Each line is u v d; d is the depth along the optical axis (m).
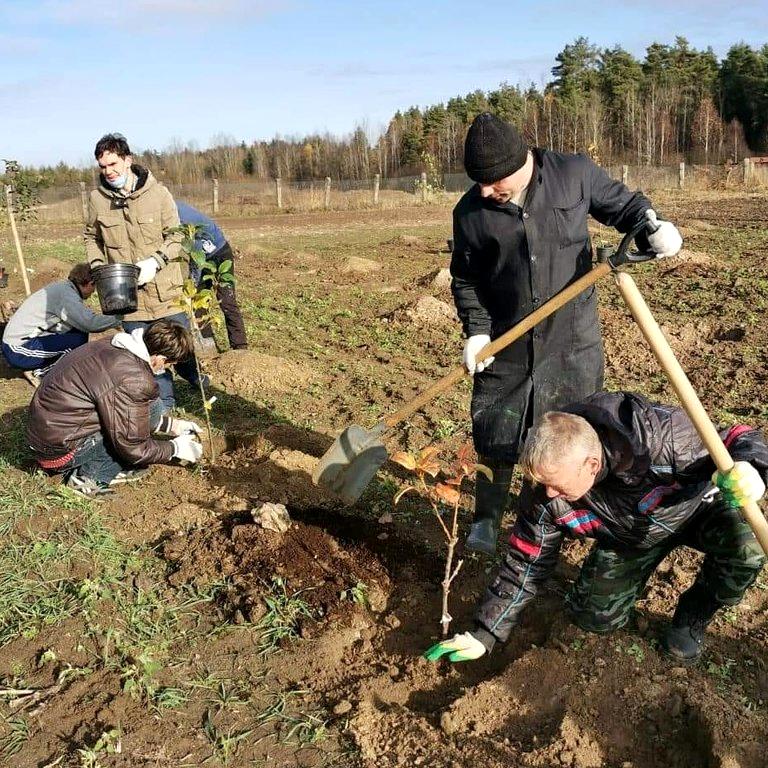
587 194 3.59
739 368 6.96
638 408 3.00
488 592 3.33
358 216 24.81
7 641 3.64
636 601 3.72
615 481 3.01
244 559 4.14
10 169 9.24
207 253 7.20
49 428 4.66
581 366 3.76
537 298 3.64
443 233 19.02
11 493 4.82
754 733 2.87
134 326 5.73
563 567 4.05
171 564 4.21
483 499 4.05
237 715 3.24
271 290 11.77
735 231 15.69
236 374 7.04
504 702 3.21
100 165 5.37
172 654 3.58
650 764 2.91
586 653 3.35
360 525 4.52
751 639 3.50
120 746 3.06
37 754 3.04
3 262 13.73
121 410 4.64
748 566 3.05
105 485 4.93
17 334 6.57
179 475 5.18
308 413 6.31
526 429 3.82
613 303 9.62
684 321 8.50
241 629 3.72
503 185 3.40
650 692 3.11
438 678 3.45
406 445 5.63
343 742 3.12
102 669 3.46
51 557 4.20
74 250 16.17
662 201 24.91
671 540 3.24
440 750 3.02
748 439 2.88
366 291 11.60
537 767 2.90
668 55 57.19
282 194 30.97
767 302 9.11
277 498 4.83
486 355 3.51
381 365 7.68
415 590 3.96
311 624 3.75
